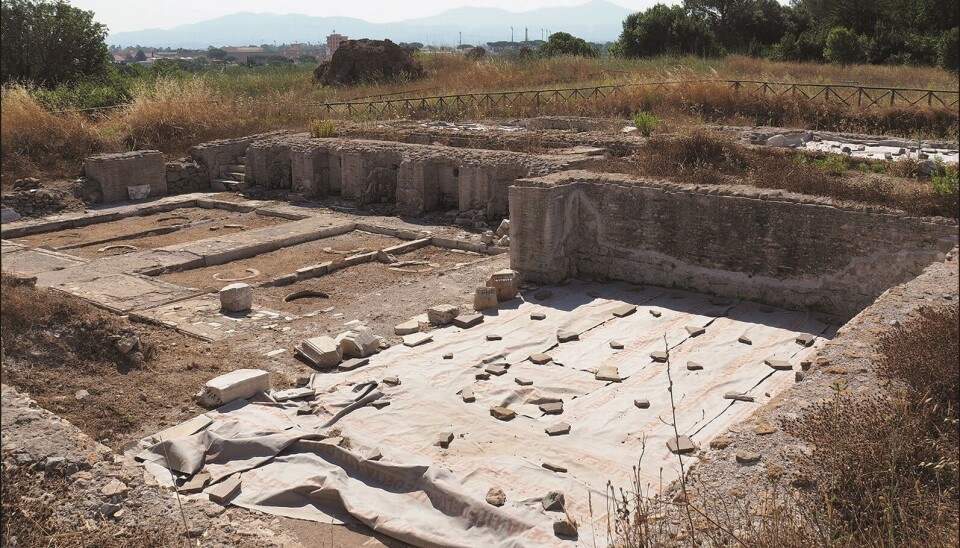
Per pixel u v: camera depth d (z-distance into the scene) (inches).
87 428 270.4
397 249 512.7
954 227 338.3
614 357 333.4
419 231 552.4
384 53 1221.7
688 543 164.4
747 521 165.8
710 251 404.5
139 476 216.8
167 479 237.6
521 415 281.7
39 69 716.0
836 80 901.8
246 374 299.9
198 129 760.3
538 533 205.0
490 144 666.8
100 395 293.1
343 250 524.7
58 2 717.9
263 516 220.1
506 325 371.9
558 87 968.9
